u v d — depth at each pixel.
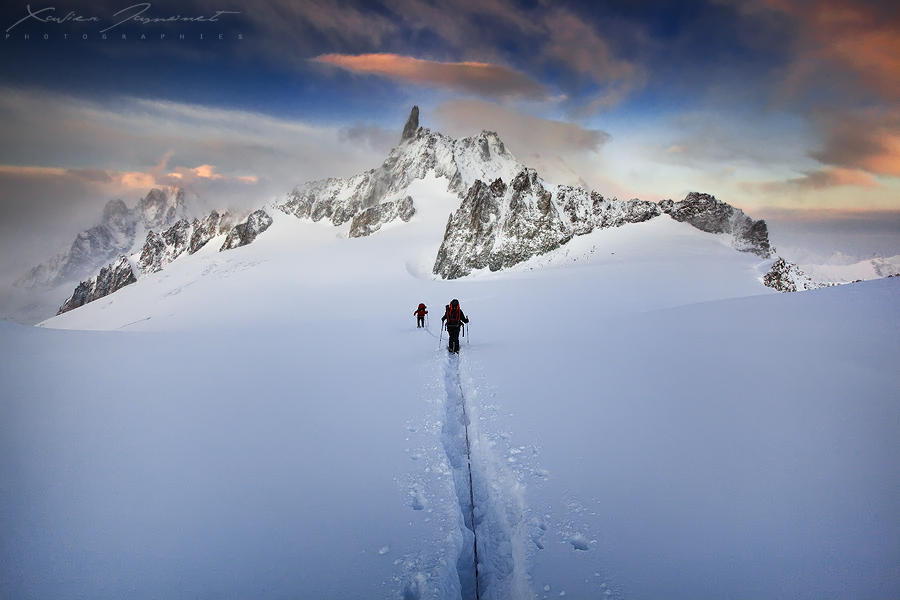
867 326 11.20
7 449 6.87
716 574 4.16
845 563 4.02
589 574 4.38
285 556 4.65
